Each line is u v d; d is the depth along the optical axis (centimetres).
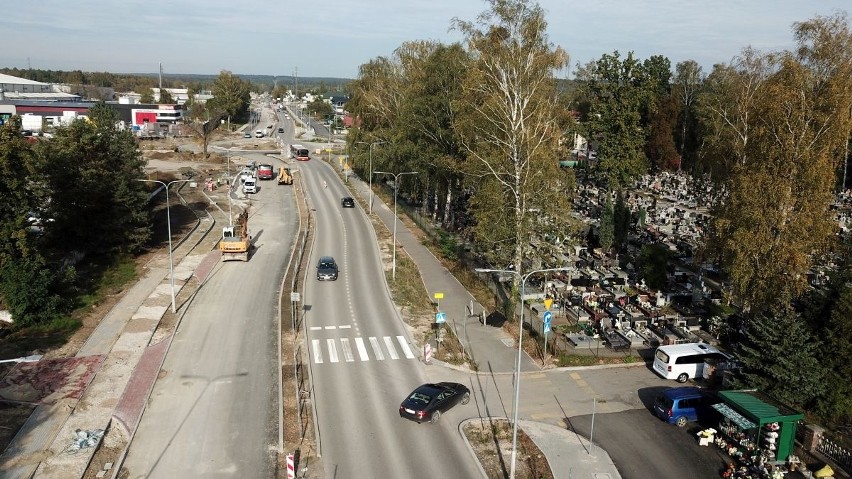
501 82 4612
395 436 2762
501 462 2608
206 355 3575
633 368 3603
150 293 4662
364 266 5547
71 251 5266
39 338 3759
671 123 11194
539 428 2895
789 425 2647
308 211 7981
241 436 2725
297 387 3167
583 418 3006
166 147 14088
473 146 5484
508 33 4409
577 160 12588
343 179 10681
